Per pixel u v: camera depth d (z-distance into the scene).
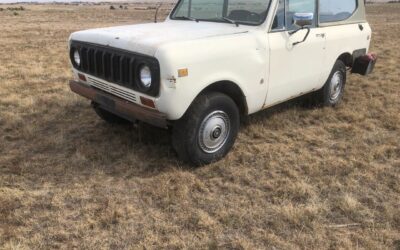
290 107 6.55
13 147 5.11
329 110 6.51
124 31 4.68
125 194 4.09
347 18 6.35
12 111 6.39
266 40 4.79
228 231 3.54
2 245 3.28
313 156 4.97
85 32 4.92
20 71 9.17
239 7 5.06
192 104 4.27
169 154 4.93
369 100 7.08
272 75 4.97
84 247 3.31
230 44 4.38
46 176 4.40
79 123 5.94
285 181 4.36
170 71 3.86
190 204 3.94
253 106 4.89
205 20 5.39
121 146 5.16
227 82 4.46
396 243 3.40
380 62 10.52
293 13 5.14
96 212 3.78
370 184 4.34
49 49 12.89
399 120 6.11
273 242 3.39
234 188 4.24
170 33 4.48
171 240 3.39
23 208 3.81
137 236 3.46
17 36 16.44
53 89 7.70
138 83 4.12
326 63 5.95
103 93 4.73
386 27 20.64
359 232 3.55
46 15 32.16
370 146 5.27
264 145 5.23
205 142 4.50
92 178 4.38
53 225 3.58
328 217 3.76
